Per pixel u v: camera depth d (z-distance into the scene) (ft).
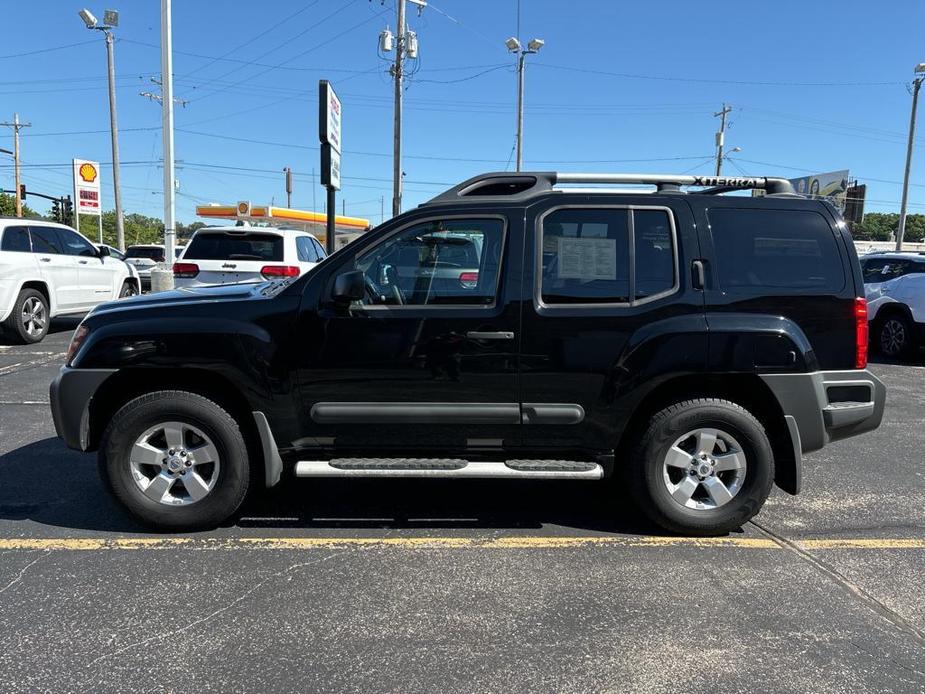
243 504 15.01
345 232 93.91
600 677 8.98
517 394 12.88
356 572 11.86
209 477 13.29
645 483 13.20
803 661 9.37
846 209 138.41
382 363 12.78
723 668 9.20
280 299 12.89
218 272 32.14
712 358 12.67
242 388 12.78
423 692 8.64
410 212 13.06
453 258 13.00
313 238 38.50
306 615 10.41
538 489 16.25
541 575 11.84
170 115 47.19
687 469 13.25
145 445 12.98
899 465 18.37
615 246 12.98
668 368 12.69
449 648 9.59
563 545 13.12
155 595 10.96
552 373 12.80
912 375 31.99
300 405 12.99
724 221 13.12
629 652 9.55
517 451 13.35
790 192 13.87
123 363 12.70
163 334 12.67
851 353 13.08
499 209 12.98
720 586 11.52
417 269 13.03
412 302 12.94
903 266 37.17
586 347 12.73
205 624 10.12
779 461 13.62
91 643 9.58
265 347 12.72
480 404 12.90
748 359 12.68
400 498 15.53
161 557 12.32
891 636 10.03
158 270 42.16
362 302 12.91
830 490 16.40
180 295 13.98
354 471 12.87
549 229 13.00
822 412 12.91
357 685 8.75
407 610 10.61
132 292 46.06
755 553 12.85
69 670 8.96
